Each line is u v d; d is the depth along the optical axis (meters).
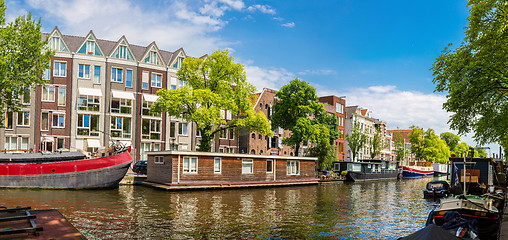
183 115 34.03
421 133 77.56
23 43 28.36
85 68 40.69
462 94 18.77
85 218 16.23
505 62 17.19
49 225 6.64
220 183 31.03
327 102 68.88
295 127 43.25
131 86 42.97
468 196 17.73
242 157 32.97
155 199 22.91
